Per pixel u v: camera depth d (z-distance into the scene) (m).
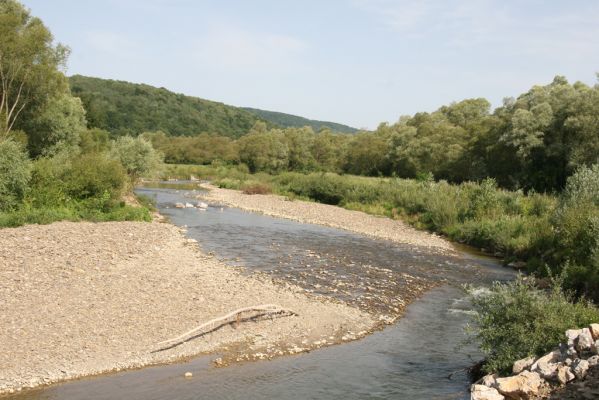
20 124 38.78
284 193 64.25
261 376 11.47
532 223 30.30
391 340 14.37
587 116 46.59
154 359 11.82
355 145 98.31
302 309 16.22
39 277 16.42
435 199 42.38
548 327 11.14
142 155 43.88
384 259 26.17
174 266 20.17
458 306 18.22
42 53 36.56
